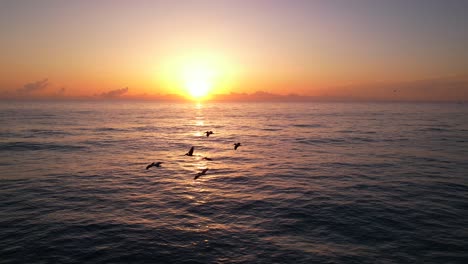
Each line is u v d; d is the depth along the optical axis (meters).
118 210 24.06
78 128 90.50
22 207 24.45
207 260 16.78
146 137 72.19
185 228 20.77
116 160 44.31
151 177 34.59
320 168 38.69
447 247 17.89
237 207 24.73
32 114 166.88
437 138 66.31
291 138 69.44
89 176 34.72
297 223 21.45
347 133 77.88
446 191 28.20
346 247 18.05
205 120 135.12
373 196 26.95
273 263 16.42
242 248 18.03
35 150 51.84
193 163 42.66
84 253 17.41
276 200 26.28
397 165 39.75
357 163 41.41
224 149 55.09
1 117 137.00
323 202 25.56
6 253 17.28
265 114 191.25
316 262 16.47
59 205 25.03
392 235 19.47
